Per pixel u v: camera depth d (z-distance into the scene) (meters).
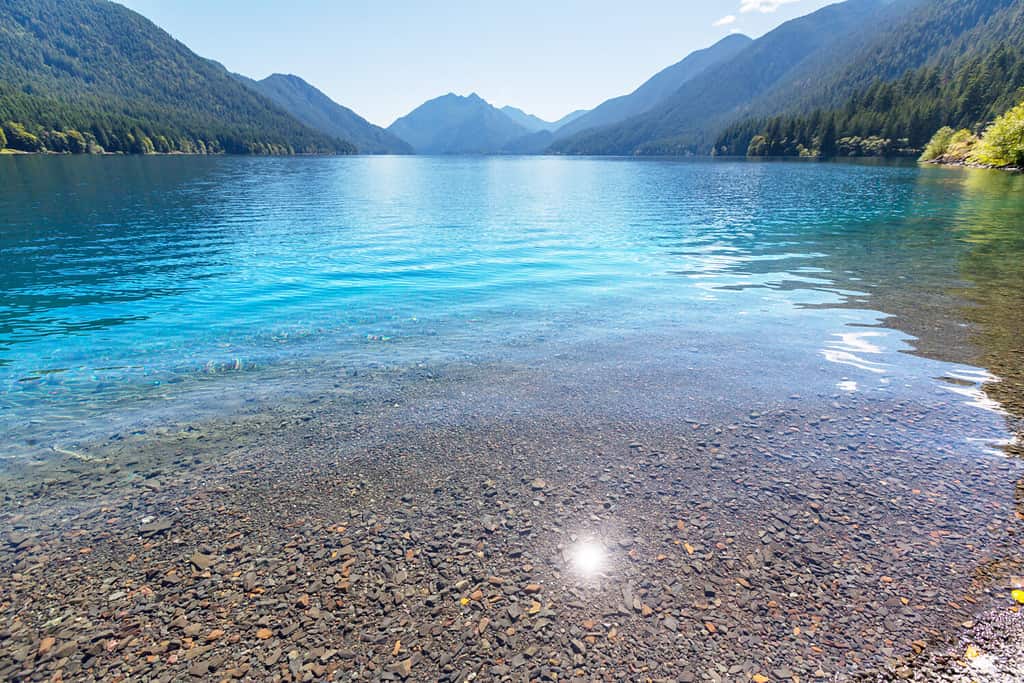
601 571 4.09
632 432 6.22
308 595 3.87
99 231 21.98
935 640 3.45
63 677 3.24
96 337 9.59
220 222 25.45
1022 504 4.77
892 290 12.41
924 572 4.01
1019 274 13.84
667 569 4.11
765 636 3.52
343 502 4.96
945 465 5.42
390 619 3.67
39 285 13.17
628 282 13.77
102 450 5.89
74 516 4.77
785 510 4.77
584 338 9.52
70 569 4.13
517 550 4.32
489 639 3.51
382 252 18.02
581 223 25.70
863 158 132.12
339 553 4.29
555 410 6.79
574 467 5.52
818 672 3.25
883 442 5.89
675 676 3.24
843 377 7.65
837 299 11.77
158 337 9.62
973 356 8.34
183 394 7.31
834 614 3.67
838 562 4.14
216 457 5.73
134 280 13.77
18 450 5.89
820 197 38.38
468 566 4.15
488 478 5.33
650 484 5.19
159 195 38.91
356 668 3.29
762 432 6.16
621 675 3.24
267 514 4.78
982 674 3.21
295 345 9.25
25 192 37.97
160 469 5.51
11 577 4.05
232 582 3.99
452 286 13.45
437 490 5.14
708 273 14.69
